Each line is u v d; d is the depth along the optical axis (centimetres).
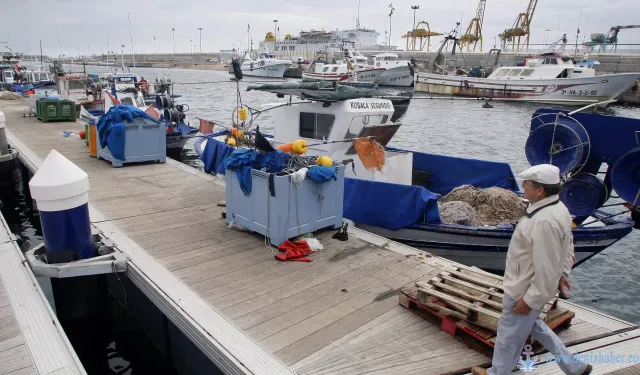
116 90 1764
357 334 389
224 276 493
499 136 2223
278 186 543
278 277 493
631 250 917
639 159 724
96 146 1091
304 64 6094
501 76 3922
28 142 1293
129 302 575
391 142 2053
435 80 4359
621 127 764
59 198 488
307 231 586
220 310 423
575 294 748
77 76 2300
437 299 414
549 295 279
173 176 945
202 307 426
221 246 576
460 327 377
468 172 859
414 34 8325
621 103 3825
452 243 650
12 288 456
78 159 1085
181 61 13925
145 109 1513
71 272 493
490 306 378
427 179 891
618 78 3225
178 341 475
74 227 505
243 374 337
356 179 698
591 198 779
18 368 342
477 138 2166
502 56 5784
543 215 278
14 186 1173
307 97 801
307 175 568
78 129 1562
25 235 970
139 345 544
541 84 3569
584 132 792
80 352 529
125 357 524
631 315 687
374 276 498
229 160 609
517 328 300
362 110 806
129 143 1015
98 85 2167
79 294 561
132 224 654
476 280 421
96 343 546
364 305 438
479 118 2939
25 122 1734
